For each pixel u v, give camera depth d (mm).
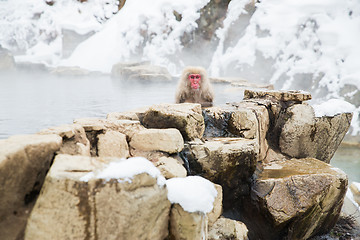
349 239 3547
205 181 2285
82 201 1646
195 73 4711
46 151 1914
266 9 11492
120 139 2621
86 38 13742
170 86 8992
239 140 3242
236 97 6680
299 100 4062
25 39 13781
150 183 1871
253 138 3500
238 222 2936
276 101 4113
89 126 2539
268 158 3799
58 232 1653
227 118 3570
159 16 13023
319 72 9617
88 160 1882
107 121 2816
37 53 13383
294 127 3871
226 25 12297
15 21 13789
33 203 1849
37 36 13859
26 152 1789
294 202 3041
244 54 11344
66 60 13164
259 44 11125
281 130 3930
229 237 2633
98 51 13086
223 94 7160
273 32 11055
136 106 5766
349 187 4758
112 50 13062
